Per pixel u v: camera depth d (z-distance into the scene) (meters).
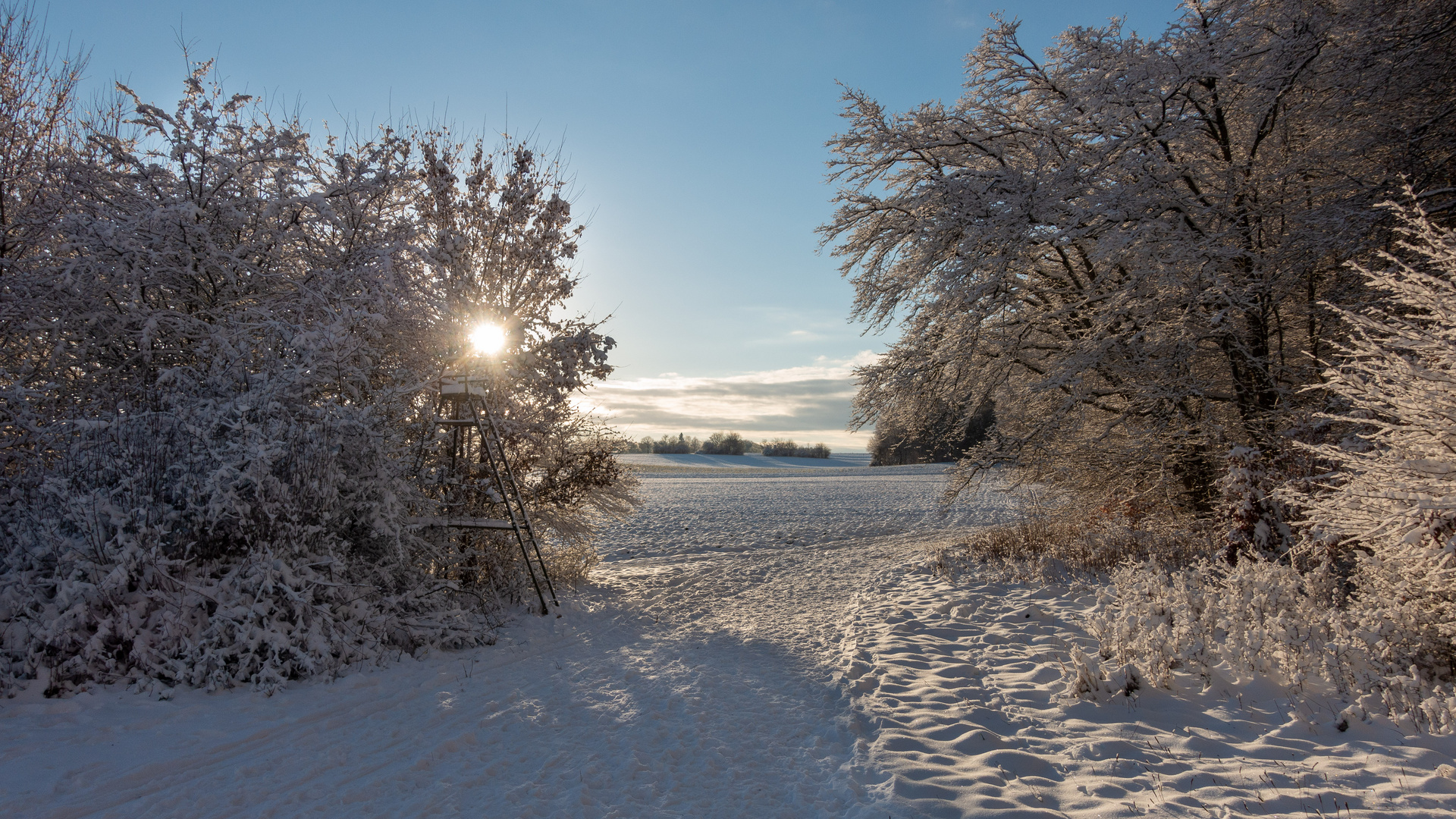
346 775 3.84
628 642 7.02
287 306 6.95
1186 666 5.09
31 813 3.30
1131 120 10.33
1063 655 5.80
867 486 38.03
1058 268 12.79
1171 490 11.48
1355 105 9.45
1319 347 10.16
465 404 8.52
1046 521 12.94
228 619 5.09
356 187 7.44
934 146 12.44
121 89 6.67
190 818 3.36
